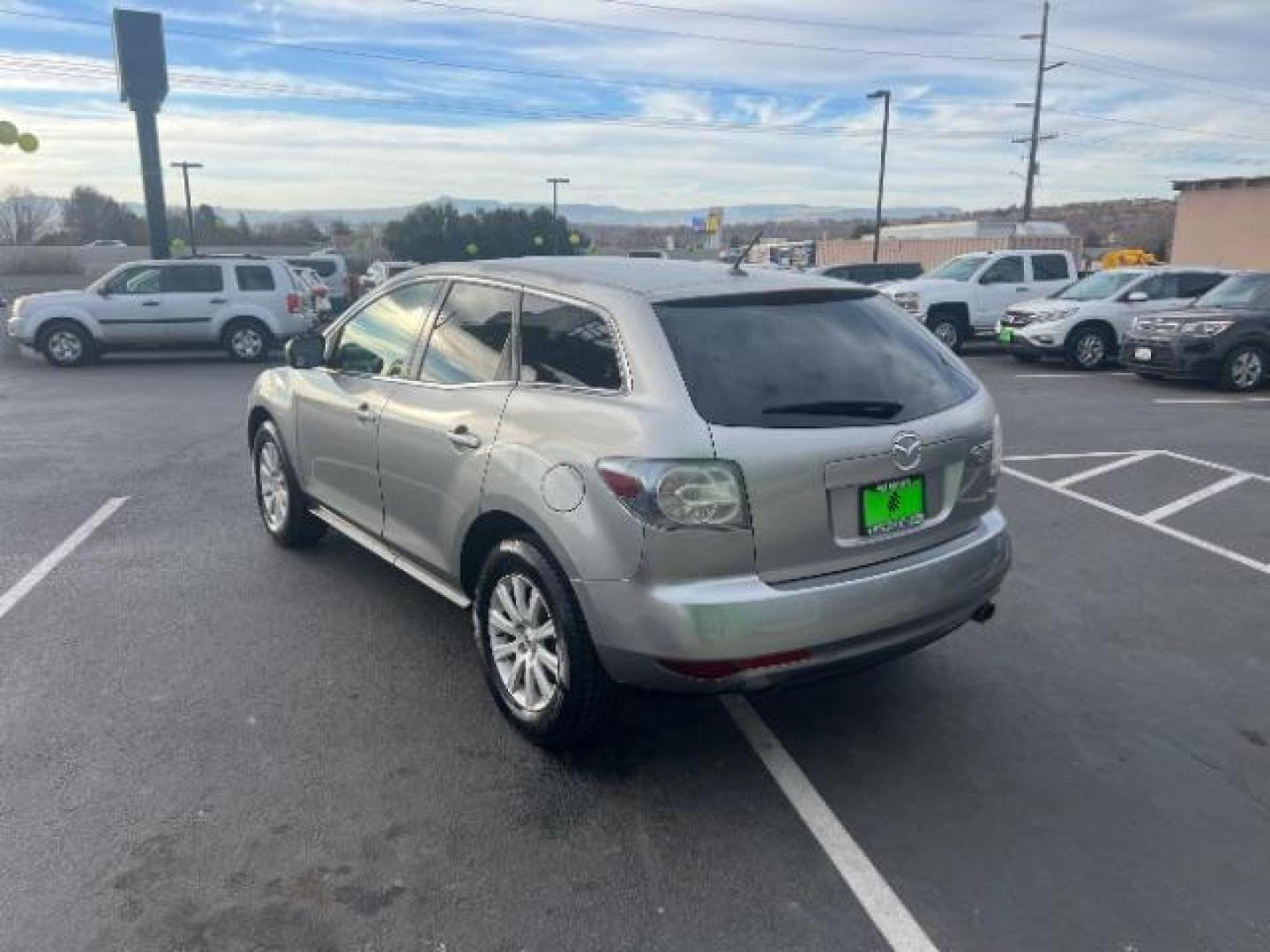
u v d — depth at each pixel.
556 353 3.58
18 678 4.18
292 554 5.82
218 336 16.91
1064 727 3.91
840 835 3.19
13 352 18.62
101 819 3.18
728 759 3.65
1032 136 41.69
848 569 3.30
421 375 4.27
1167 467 8.66
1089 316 15.90
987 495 3.77
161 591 5.20
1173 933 2.75
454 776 3.49
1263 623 5.00
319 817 3.22
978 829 3.23
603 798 3.37
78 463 8.43
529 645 3.62
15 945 2.62
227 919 2.74
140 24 20.67
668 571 3.06
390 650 4.51
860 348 3.58
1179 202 32.12
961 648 4.67
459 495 3.80
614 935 2.72
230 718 3.87
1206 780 3.53
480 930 2.72
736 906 2.84
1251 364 13.41
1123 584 5.57
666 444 3.05
